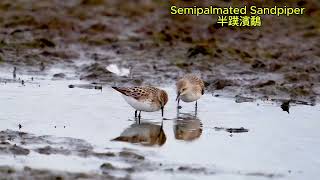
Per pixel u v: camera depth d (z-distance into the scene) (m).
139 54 22.25
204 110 17.06
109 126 15.38
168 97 17.88
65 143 13.95
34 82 19.14
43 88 18.52
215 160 13.27
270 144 14.37
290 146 14.23
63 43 23.22
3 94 17.69
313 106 17.53
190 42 23.59
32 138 14.18
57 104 16.98
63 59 21.70
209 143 14.41
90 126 15.30
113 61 21.48
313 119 16.28
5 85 18.66
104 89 18.75
